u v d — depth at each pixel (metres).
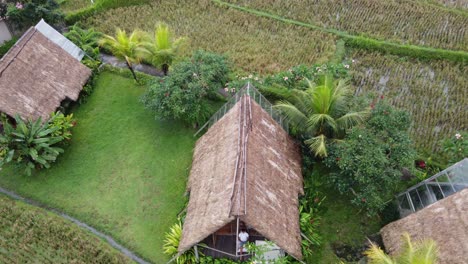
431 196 14.87
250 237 15.25
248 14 25.41
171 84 18.19
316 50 22.94
